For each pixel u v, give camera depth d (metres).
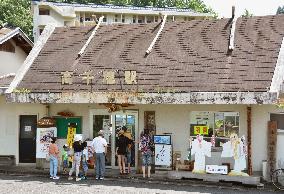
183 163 19.52
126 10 61.75
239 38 21.59
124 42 23.61
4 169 21.70
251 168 18.67
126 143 19.98
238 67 19.89
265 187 17.75
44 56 23.86
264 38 21.14
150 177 19.48
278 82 18.56
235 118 19.53
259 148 19.12
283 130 18.61
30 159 22.81
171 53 21.89
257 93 17.89
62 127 21.86
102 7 61.41
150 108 20.72
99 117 21.59
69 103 21.23
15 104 22.88
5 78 24.20
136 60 22.03
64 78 21.45
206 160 19.75
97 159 19.38
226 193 16.61
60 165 21.66
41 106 22.58
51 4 57.94
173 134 20.36
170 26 23.89
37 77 22.39
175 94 19.14
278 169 17.75
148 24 24.59
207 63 20.64
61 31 25.64
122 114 21.22
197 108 20.05
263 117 19.08
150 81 20.52
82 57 23.17
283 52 19.91
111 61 22.41
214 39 22.05
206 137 19.92
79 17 60.81
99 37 24.47
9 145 23.00
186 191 16.91
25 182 18.70
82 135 21.61
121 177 19.58
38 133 21.22
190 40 22.44
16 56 27.14
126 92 19.83
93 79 21.47
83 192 16.69
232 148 18.42
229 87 18.95
